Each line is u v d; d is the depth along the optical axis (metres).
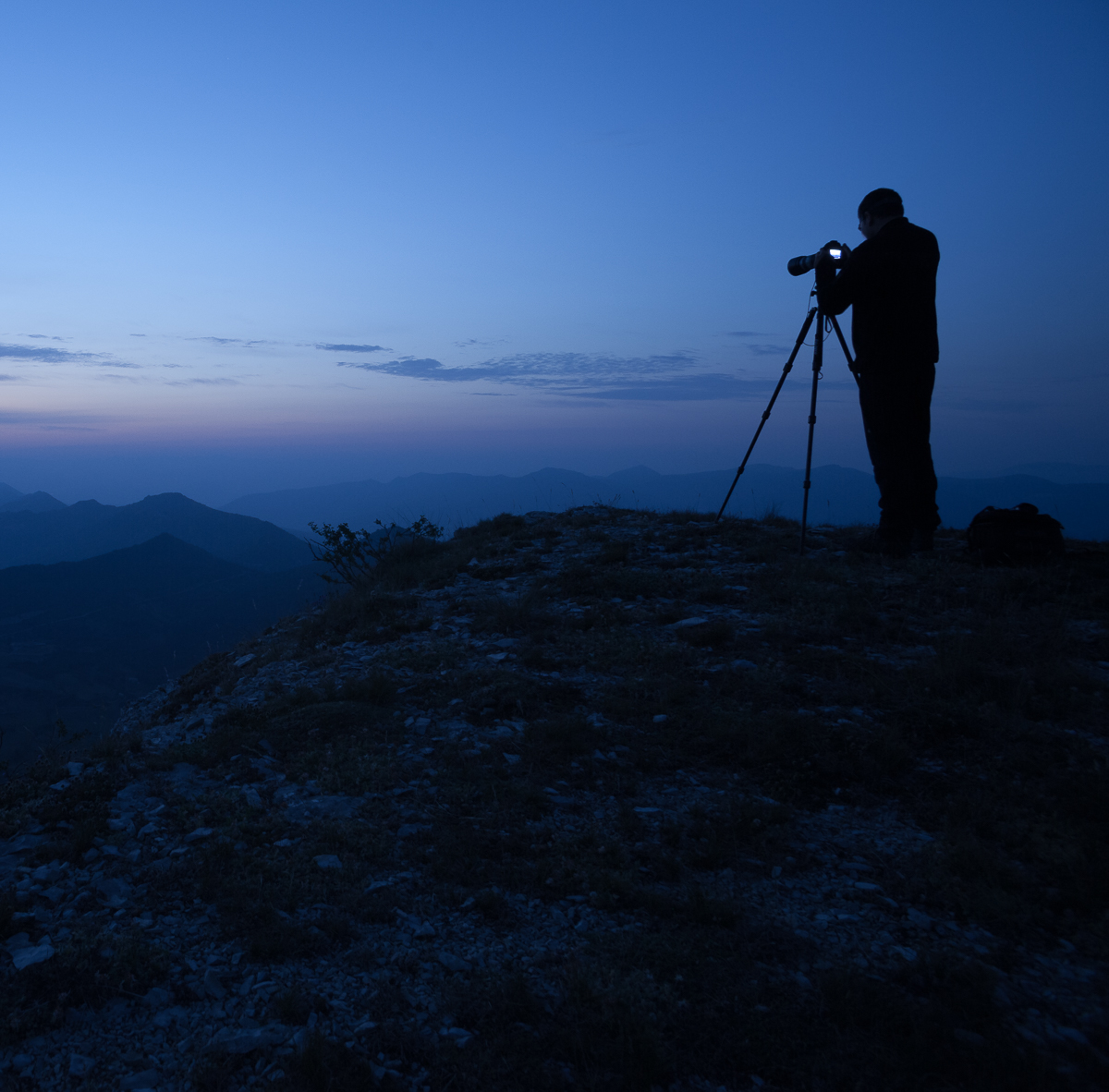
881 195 8.48
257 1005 2.80
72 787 4.44
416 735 5.46
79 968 2.91
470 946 3.22
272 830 4.07
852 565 9.16
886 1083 2.50
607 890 3.61
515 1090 2.45
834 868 3.90
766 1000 2.89
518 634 7.75
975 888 3.60
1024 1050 2.60
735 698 5.93
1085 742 4.91
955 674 5.86
